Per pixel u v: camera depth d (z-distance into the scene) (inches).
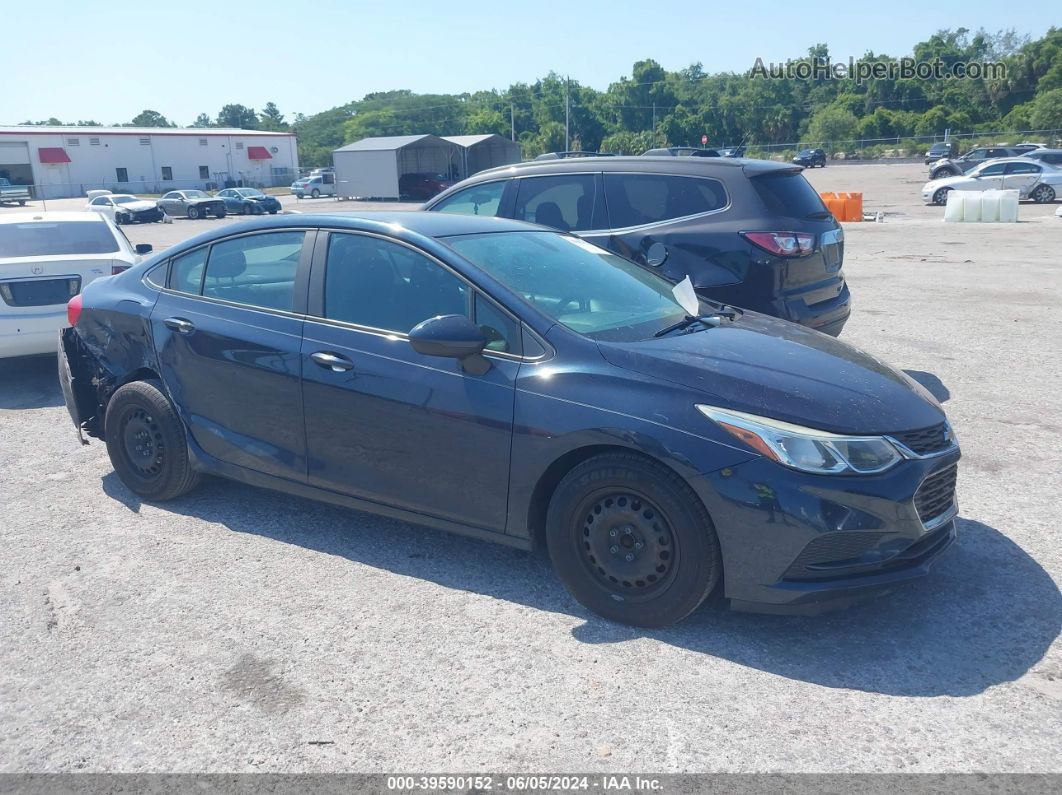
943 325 383.9
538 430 142.5
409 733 116.8
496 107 5152.6
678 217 260.5
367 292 165.5
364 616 147.3
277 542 177.0
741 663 131.4
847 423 131.2
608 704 122.2
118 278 206.8
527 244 176.4
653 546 136.5
